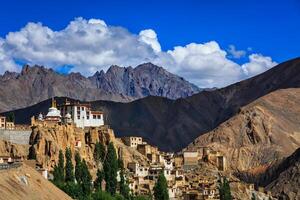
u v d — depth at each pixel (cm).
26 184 16375
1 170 16150
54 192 17850
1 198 14062
